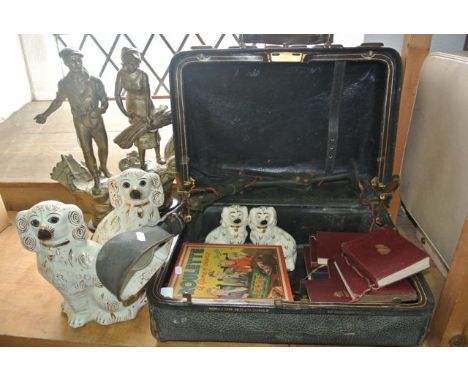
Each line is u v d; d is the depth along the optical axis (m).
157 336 0.77
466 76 0.83
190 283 0.82
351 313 0.69
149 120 1.04
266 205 1.06
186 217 0.99
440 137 0.93
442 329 0.79
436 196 0.95
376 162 0.99
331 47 0.86
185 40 1.70
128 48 0.96
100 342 0.85
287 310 0.70
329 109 0.98
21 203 1.39
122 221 0.89
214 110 0.99
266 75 0.94
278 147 1.05
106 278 0.63
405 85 1.07
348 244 0.86
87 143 1.01
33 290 1.00
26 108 1.90
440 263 0.96
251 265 0.89
